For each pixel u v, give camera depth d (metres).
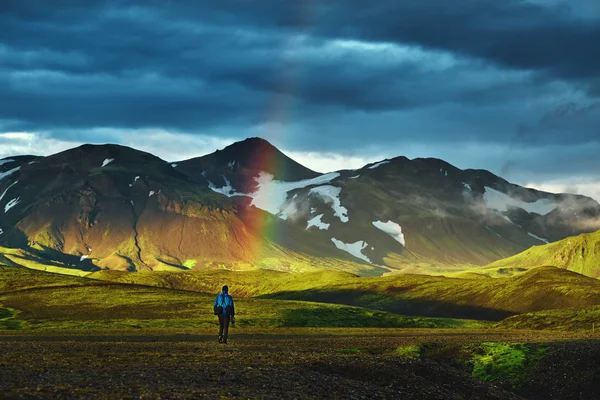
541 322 130.12
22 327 127.06
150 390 28.91
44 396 26.20
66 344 59.84
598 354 56.34
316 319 165.38
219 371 35.88
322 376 36.84
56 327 127.06
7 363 37.09
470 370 59.09
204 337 81.88
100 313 168.00
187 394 28.61
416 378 40.75
